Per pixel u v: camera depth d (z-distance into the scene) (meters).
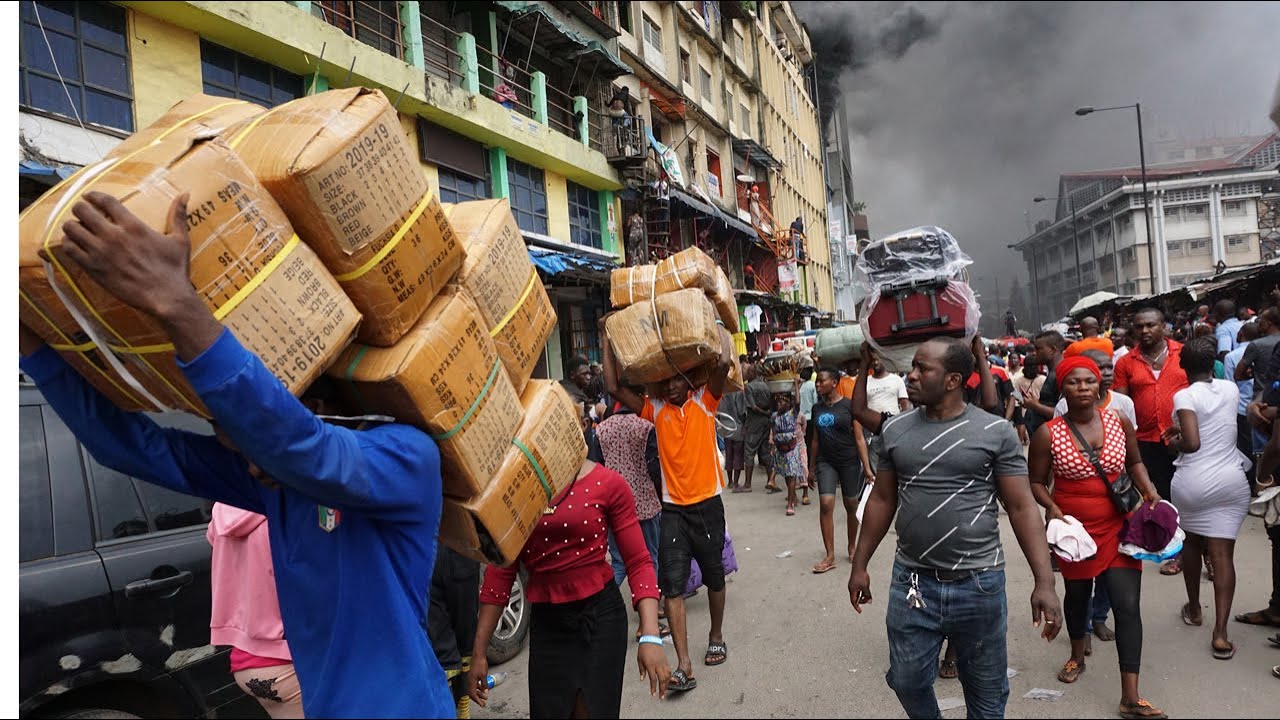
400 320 1.42
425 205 1.47
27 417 2.48
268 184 1.25
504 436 1.68
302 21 8.48
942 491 2.45
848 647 3.95
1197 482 3.71
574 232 15.77
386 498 1.36
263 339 1.19
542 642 2.51
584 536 2.47
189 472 1.54
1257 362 5.80
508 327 1.82
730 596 5.12
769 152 26.55
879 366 5.71
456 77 12.41
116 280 1.02
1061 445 3.29
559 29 14.22
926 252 3.79
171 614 2.62
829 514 5.59
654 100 19.78
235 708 2.79
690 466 3.88
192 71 7.65
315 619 1.49
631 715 3.29
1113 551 3.21
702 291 4.00
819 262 32.69
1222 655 3.58
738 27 26.95
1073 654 3.48
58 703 2.35
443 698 1.51
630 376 3.98
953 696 3.43
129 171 1.12
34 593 2.28
